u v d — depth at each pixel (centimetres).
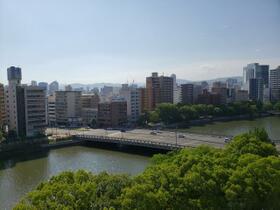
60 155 14675
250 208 4566
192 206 4406
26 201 4653
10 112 18250
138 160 13450
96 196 4372
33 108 18588
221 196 4572
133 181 4738
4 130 17762
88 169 11994
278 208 4750
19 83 18962
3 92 18075
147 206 4194
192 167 4894
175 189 4531
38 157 14300
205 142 15100
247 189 4519
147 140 15988
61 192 4294
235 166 5219
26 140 16575
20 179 10894
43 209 4109
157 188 4638
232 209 4534
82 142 17738
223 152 6122
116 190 4544
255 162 4981
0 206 8494
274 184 4728
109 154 14812
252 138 6619
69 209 3994
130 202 4156
